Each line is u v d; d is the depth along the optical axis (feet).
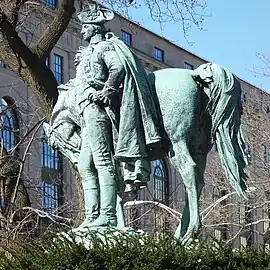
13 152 59.36
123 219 30.89
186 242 26.96
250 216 99.96
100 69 29.58
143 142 29.45
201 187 30.12
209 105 29.71
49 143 32.12
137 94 29.32
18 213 55.72
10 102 118.11
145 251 25.04
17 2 57.77
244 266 26.78
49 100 57.26
